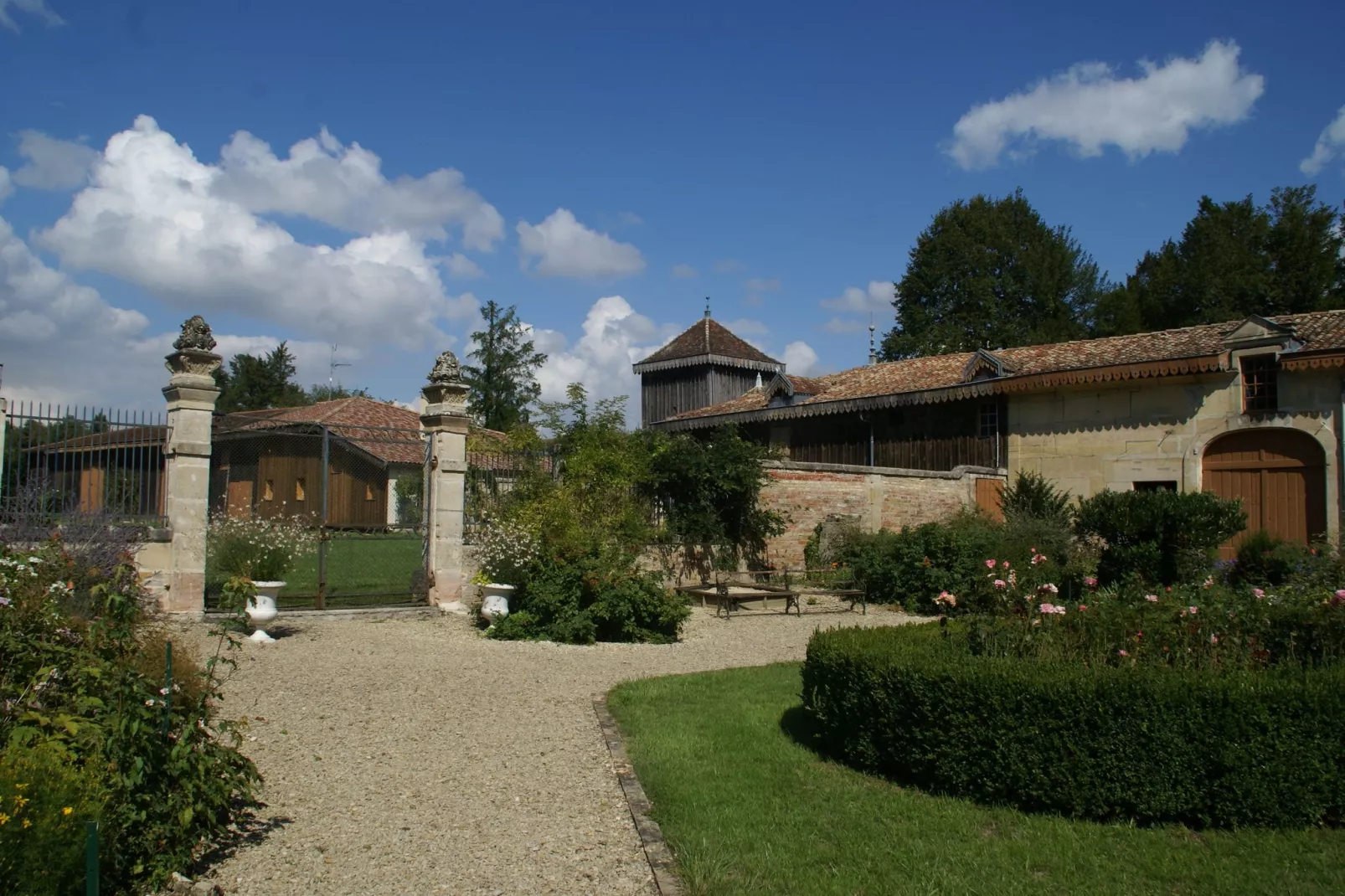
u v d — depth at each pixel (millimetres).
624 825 5332
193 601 10922
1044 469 22812
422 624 12016
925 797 5773
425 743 6793
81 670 4430
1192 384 20828
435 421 13062
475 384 46125
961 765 5723
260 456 21234
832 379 29203
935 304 45219
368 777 6008
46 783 3668
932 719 5840
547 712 7805
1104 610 6918
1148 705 5316
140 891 4234
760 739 6988
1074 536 18750
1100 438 22000
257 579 10562
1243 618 6578
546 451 15781
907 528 17281
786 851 4934
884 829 5242
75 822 3705
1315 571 11312
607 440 15844
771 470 17984
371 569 18016
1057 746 5457
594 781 6066
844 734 6496
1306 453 19438
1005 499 22422
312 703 7699
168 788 4449
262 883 4453
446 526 12953
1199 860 4809
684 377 36156
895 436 25453
